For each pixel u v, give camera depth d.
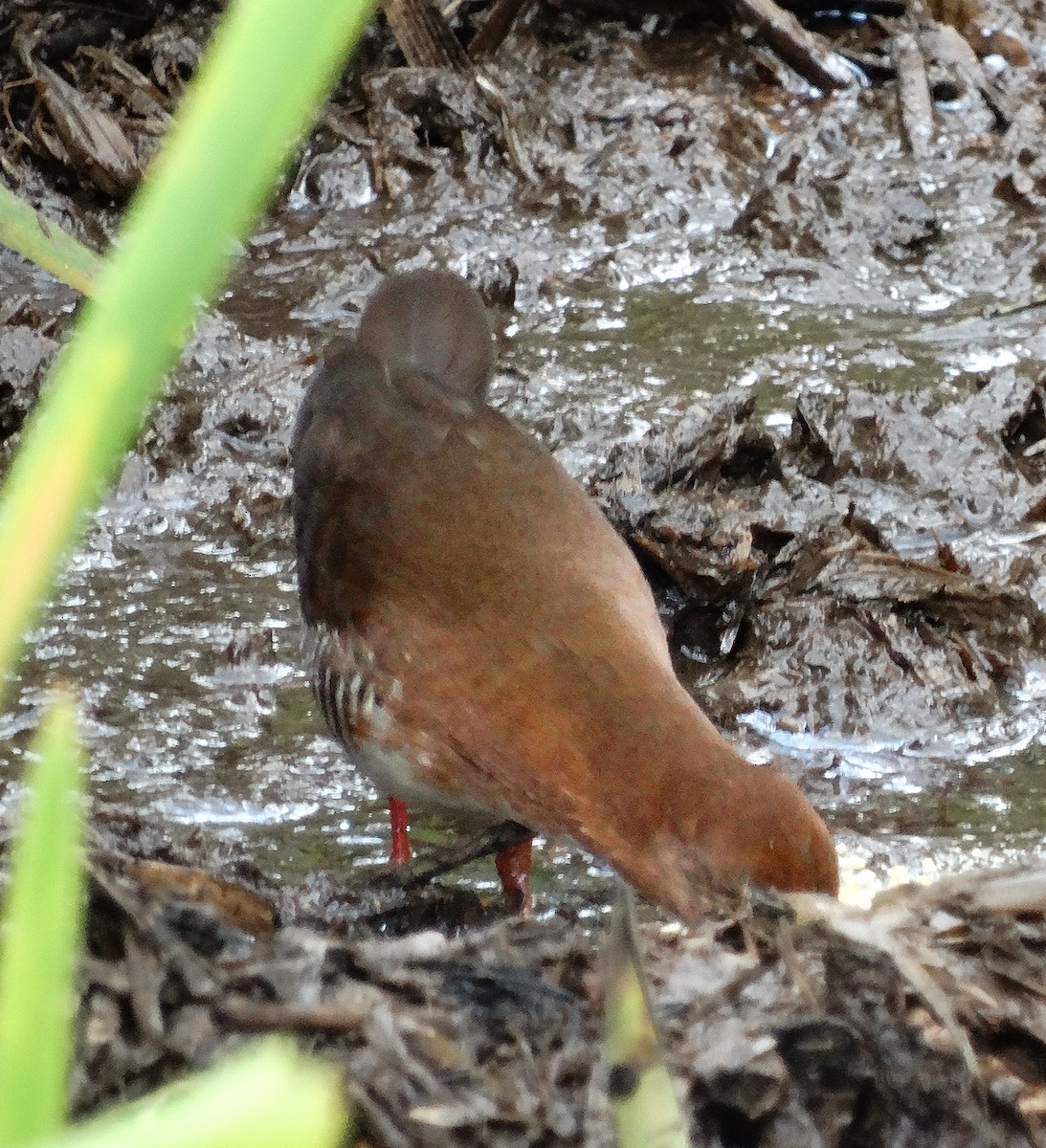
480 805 7.10
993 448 12.08
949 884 6.08
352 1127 4.88
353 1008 5.17
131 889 5.39
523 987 5.57
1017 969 5.70
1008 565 10.90
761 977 5.47
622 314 14.65
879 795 9.13
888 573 10.50
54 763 1.18
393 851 8.09
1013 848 8.55
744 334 14.29
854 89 17.39
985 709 9.88
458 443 7.91
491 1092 5.13
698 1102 5.15
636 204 16.03
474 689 6.84
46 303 14.50
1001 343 14.03
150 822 8.14
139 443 12.38
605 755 6.32
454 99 16.62
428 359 8.94
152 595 11.00
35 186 16.00
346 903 7.66
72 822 1.20
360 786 9.16
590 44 17.83
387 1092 5.03
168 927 5.27
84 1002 4.94
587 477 11.39
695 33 18.12
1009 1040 5.50
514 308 14.80
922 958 5.57
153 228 1.08
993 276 15.16
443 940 5.75
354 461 8.03
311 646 8.02
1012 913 5.95
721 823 5.94
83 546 11.48
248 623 10.70
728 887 5.86
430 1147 4.93
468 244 15.57
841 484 11.91
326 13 1.06
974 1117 5.15
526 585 6.98
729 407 12.15
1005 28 17.97
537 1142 5.00
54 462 1.10
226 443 12.57
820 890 5.84
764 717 9.84
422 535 7.39
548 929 5.94
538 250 15.57
